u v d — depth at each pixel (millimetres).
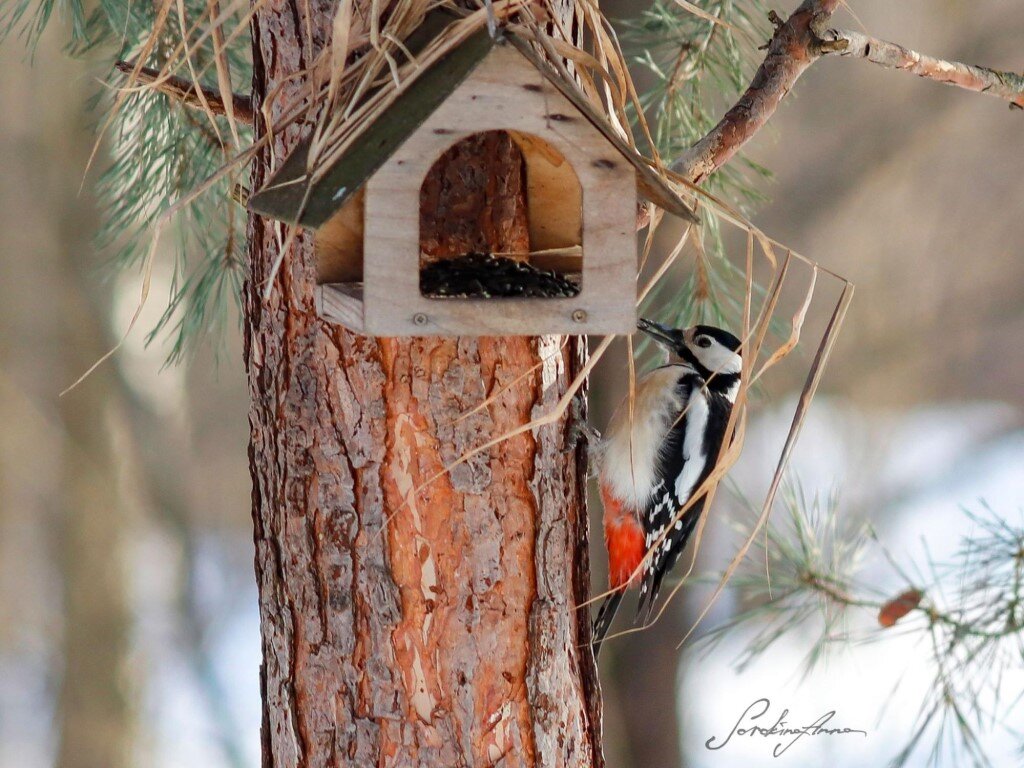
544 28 5949
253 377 6207
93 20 8375
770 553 7961
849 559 8070
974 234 23406
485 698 6051
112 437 17281
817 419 21500
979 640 7008
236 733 17875
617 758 13391
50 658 19781
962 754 7738
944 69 7156
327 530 5996
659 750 13375
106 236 8305
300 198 5270
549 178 6152
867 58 6965
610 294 5277
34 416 18484
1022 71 21500
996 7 21609
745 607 10211
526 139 6012
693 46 8102
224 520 25094
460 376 5875
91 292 16828
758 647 7992
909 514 19844
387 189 5055
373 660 6000
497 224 6102
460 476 5914
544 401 6070
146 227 8094
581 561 6453
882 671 13164
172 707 18328
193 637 19469
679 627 13523
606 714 13469
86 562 16984
